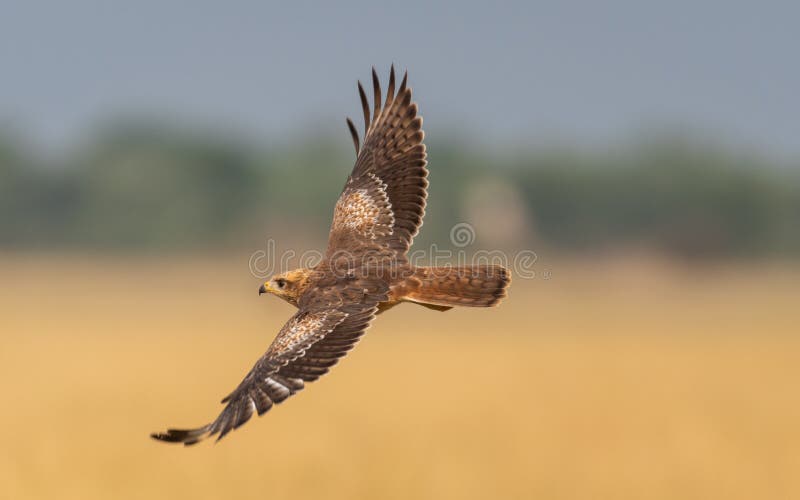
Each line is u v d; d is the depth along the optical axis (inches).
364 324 741.3
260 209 7234.3
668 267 6589.6
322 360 717.9
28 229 7411.4
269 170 7593.5
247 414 685.9
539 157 7751.0
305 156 7578.7
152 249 7263.8
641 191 7578.7
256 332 3260.3
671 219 7426.2
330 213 7101.4
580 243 7337.6
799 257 7559.1
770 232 7564.0
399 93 852.6
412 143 839.7
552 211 7411.4
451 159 7431.1
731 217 7544.3
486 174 7268.7
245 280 5128.0
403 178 832.9
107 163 7672.2
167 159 7613.2
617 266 6599.4
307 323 738.8
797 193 7726.4
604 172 7672.2
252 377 709.3
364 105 858.1
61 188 7514.8
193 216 7293.3
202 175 7440.9
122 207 7386.8
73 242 7396.7
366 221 817.5
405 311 4586.6
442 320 4192.9
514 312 4471.0
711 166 7775.6
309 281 779.4
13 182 7431.1
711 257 6865.2
